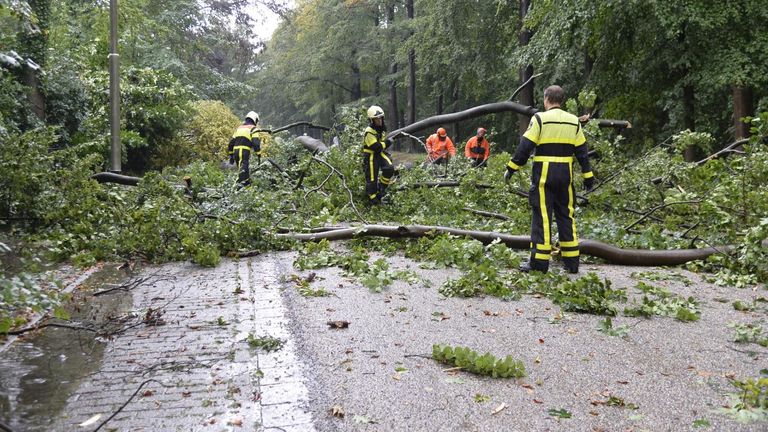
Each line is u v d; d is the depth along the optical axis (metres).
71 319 5.20
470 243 7.32
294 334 4.79
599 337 4.74
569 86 22.95
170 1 36.56
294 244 8.51
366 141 10.98
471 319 5.21
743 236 7.23
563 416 3.40
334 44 42.78
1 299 4.00
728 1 15.49
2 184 8.61
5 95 12.93
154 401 3.61
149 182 9.19
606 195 9.60
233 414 3.45
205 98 36.25
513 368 3.96
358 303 5.69
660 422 3.33
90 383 3.87
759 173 7.18
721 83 15.65
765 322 5.12
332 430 3.26
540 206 6.75
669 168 9.18
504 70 27.48
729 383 3.84
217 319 5.20
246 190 9.46
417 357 4.32
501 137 33.78
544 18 19.28
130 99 21.05
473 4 25.92
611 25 18.22
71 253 7.83
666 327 5.00
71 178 8.95
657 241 7.98
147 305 5.64
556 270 7.09
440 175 12.87
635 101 19.97
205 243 8.08
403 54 34.03
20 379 3.92
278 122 62.16
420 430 3.26
